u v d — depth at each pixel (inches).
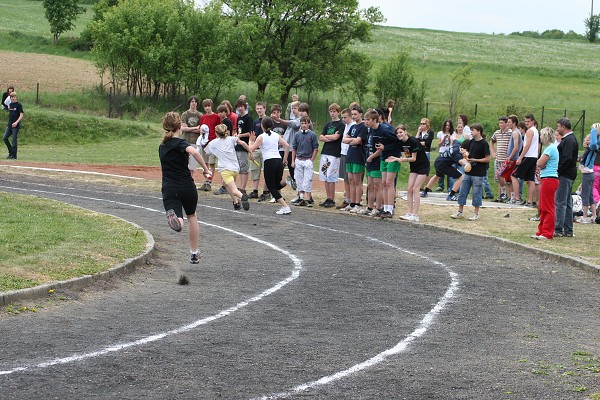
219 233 628.7
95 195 829.8
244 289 425.7
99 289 409.1
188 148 451.5
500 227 705.6
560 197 650.2
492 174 1400.1
